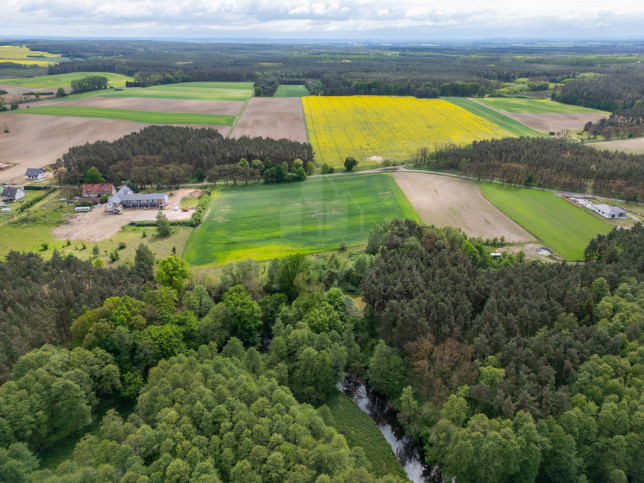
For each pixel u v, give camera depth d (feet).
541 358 209.46
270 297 294.05
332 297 281.95
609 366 200.13
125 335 229.04
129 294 268.62
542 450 177.99
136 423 186.09
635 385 192.13
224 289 301.22
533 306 247.29
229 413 178.60
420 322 239.30
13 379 201.67
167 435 167.02
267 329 289.53
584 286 285.64
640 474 172.76
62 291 275.39
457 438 179.42
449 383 212.64
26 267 303.48
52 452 196.03
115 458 161.38
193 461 157.58
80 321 236.84
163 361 217.15
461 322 245.04
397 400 233.76
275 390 196.24
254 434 168.35
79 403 198.80
